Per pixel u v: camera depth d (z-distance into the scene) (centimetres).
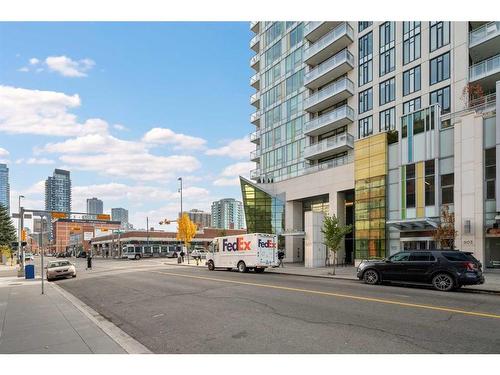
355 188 3222
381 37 3953
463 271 1517
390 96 3800
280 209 4619
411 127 2716
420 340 725
